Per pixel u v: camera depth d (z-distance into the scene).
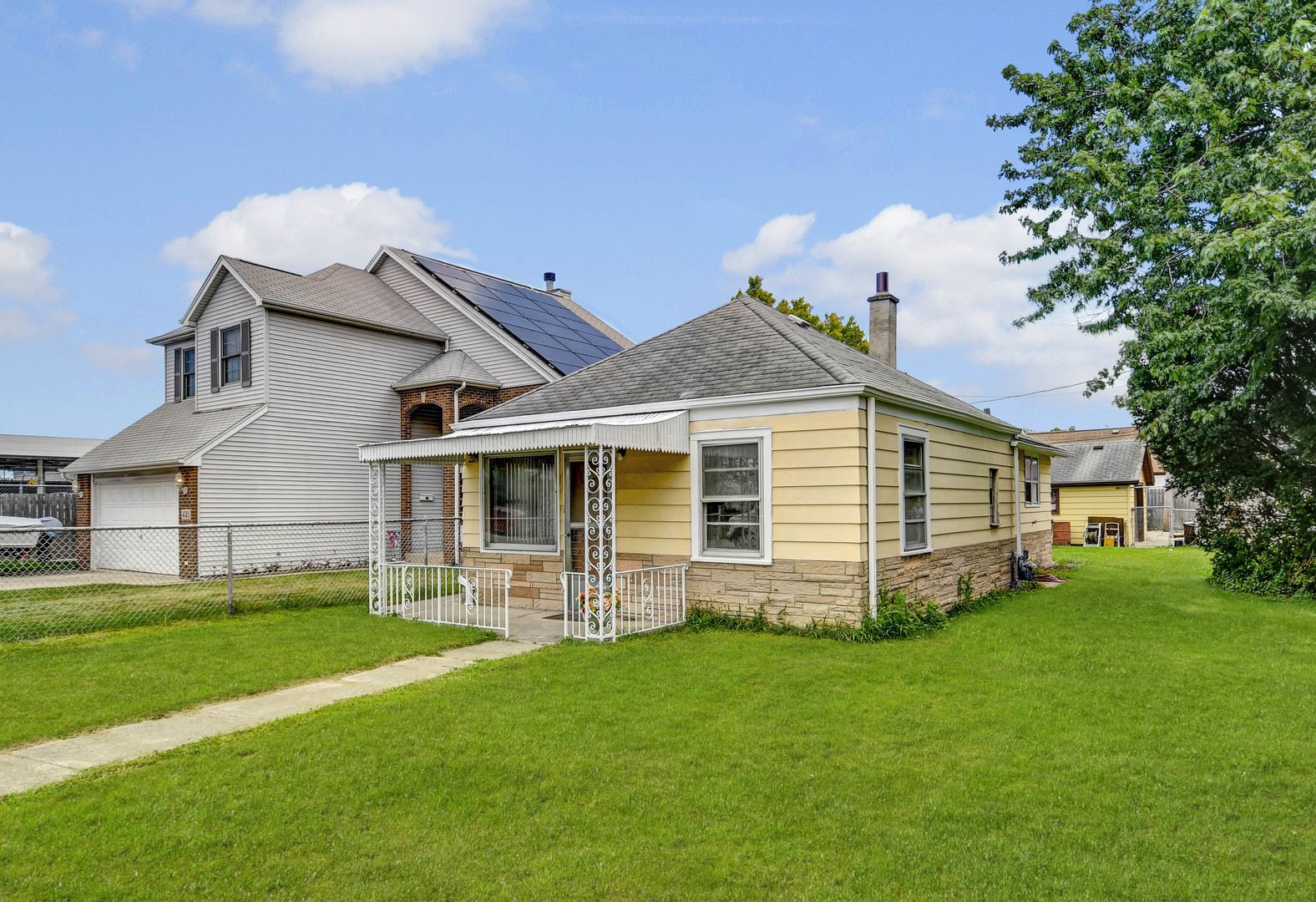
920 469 11.94
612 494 10.04
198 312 20.88
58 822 4.35
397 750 5.52
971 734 5.85
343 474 20.69
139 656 8.88
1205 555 24.03
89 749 5.68
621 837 4.19
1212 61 12.37
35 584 16.36
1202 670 7.89
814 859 3.92
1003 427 15.31
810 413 10.27
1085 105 14.72
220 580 16.88
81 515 21.03
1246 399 11.86
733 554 10.88
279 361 19.47
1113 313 14.12
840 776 5.04
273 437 19.20
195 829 4.27
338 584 15.93
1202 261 10.51
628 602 11.74
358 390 21.12
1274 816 4.38
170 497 18.80
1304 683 7.30
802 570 10.23
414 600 13.03
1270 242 9.84
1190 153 13.07
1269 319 10.38
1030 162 15.41
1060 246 14.31
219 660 8.66
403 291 24.11
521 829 4.29
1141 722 6.14
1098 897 3.53
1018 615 11.91
